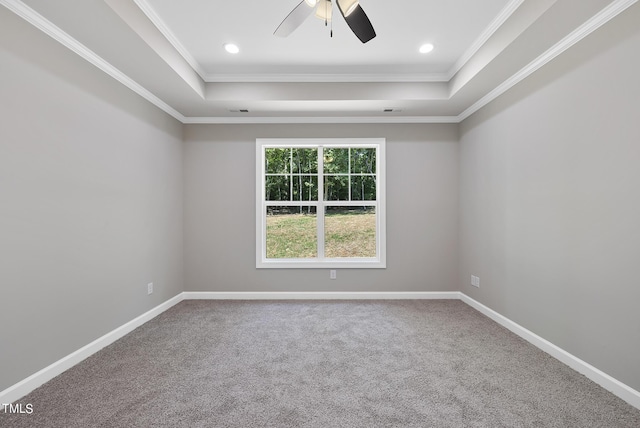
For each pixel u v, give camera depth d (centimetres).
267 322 308
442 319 317
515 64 253
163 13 223
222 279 395
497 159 307
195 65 299
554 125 232
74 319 221
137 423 159
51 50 200
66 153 213
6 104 173
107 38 212
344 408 172
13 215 178
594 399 180
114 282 263
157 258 333
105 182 252
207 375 207
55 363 205
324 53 284
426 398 182
